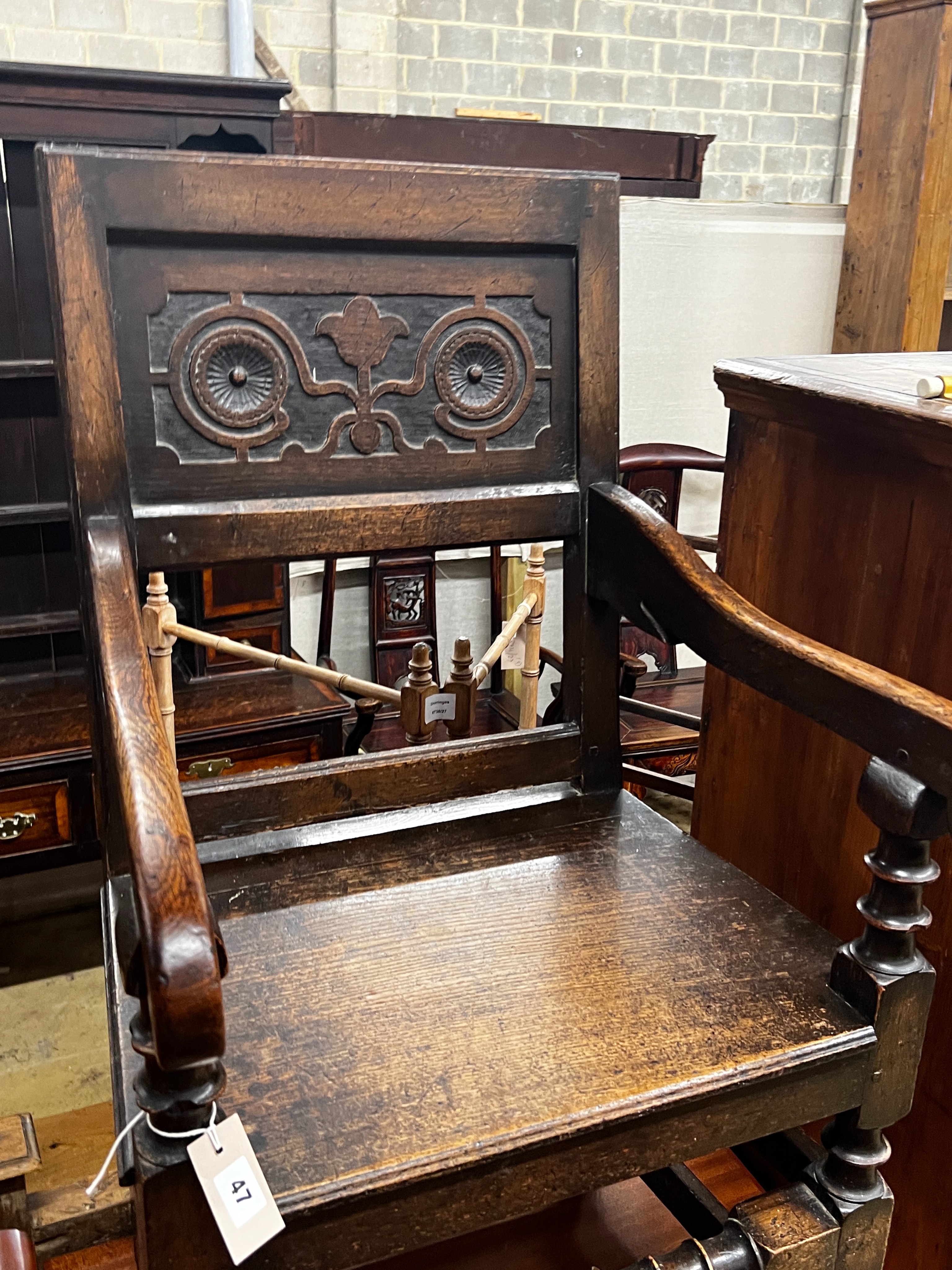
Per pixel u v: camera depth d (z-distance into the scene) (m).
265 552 0.89
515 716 2.05
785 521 1.11
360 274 0.90
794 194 3.54
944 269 2.29
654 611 0.92
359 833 0.95
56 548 1.73
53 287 0.81
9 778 1.51
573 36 3.07
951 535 0.89
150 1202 0.59
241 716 1.67
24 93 1.44
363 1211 0.62
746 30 3.28
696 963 0.79
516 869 0.91
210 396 0.87
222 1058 0.67
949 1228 0.94
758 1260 0.74
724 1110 0.70
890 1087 0.76
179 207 0.82
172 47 2.61
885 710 0.72
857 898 1.05
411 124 2.31
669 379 2.39
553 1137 0.64
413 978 0.77
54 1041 1.63
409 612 2.11
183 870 0.55
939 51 2.11
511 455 0.98
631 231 2.26
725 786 1.27
